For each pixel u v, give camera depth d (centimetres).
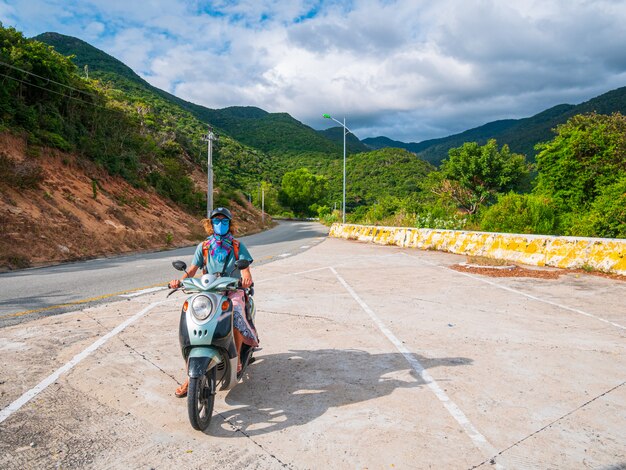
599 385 453
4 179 2044
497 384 455
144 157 4206
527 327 678
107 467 307
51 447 332
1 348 566
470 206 3512
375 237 2594
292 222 10362
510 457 319
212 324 369
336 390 442
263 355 552
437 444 337
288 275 1216
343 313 770
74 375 476
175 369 497
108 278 1216
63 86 3111
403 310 793
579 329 666
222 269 427
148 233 2666
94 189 2669
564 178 2408
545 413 390
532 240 1470
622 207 1662
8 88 2634
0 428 359
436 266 1409
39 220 1945
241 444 339
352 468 305
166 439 347
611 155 2283
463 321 715
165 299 887
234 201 7131
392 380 468
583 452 326
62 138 2875
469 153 3491
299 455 323
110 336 620
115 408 400
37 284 1106
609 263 1215
